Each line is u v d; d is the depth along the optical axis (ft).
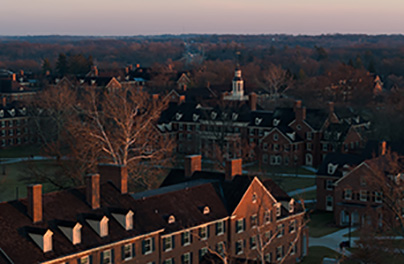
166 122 522.47
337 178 343.87
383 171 294.87
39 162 455.63
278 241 257.96
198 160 271.69
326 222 326.65
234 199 244.63
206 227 233.96
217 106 518.78
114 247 205.05
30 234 189.37
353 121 495.00
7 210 192.24
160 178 387.96
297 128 480.64
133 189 318.04
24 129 583.17
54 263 188.03
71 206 207.00
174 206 232.32
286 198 266.16
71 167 291.38
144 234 212.84
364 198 317.22
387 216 280.92
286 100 642.63
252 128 496.23
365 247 245.86
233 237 241.55
